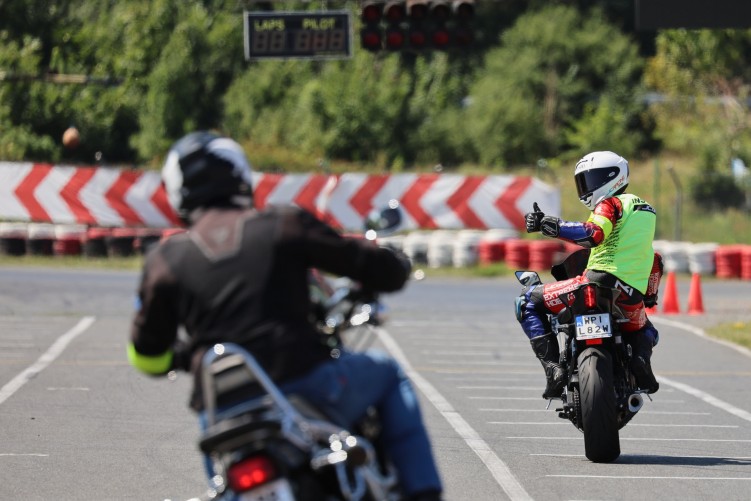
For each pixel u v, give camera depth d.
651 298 31.67
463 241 99.50
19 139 142.75
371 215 18.16
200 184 16.47
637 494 27.22
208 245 15.93
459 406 40.12
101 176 103.81
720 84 154.75
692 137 148.25
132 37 155.12
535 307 31.75
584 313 30.30
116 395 41.41
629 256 30.48
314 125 151.12
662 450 32.91
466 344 57.88
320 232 16.05
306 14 86.81
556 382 31.12
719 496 27.09
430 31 83.50
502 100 155.12
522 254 97.38
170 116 153.12
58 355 51.66
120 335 58.53
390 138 151.75
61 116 147.88
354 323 16.97
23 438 33.56
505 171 143.88
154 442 33.12
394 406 16.64
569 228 29.89
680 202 107.12
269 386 15.26
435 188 103.94
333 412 15.78
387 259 16.41
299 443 15.02
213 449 15.03
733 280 97.12
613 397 29.97
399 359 52.44
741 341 58.81
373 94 152.88
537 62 166.00
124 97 153.00
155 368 16.92
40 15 156.75
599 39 168.62
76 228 102.62
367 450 15.07
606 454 30.30
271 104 156.50
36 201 104.19
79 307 69.88
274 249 15.84
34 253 100.56
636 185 130.12
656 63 162.12
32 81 145.38
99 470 29.42
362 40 84.19
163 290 15.99
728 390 44.66
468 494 27.02
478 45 188.25
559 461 30.95
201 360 15.80
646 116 160.62
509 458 31.28
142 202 103.94
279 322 15.68
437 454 31.78
